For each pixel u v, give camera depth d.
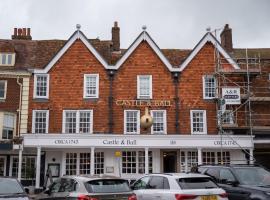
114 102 31.17
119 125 30.83
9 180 13.73
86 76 31.62
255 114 30.95
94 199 11.98
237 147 28.22
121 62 31.80
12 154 30.66
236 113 31.03
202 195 12.40
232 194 14.09
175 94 31.42
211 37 32.34
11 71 31.16
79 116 31.03
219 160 29.89
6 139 29.98
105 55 34.03
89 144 27.53
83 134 27.55
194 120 31.22
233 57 33.53
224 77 31.14
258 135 31.19
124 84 31.52
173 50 35.16
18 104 31.03
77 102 31.22
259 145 30.44
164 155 30.14
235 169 14.80
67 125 30.97
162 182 13.35
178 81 31.64
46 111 31.02
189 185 12.73
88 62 31.83
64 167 29.66
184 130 30.88
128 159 29.69
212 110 31.33
